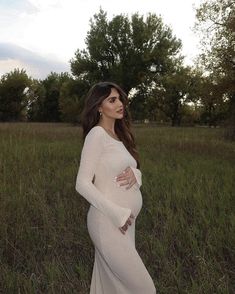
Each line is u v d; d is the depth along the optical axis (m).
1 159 9.30
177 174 8.13
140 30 49.00
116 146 2.78
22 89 75.12
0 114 75.06
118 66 48.22
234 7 19.45
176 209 6.12
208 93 21.44
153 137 19.09
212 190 6.83
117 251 2.67
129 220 2.69
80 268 4.01
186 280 4.00
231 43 19.80
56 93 80.12
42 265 4.31
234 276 4.06
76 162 9.64
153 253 4.39
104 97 2.87
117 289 2.74
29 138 16.59
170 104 58.34
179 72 55.19
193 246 4.47
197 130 30.47
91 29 50.31
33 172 8.48
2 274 4.00
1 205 5.73
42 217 5.56
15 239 4.88
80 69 50.84
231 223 5.12
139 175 2.82
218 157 11.84
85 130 2.95
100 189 2.74
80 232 5.08
